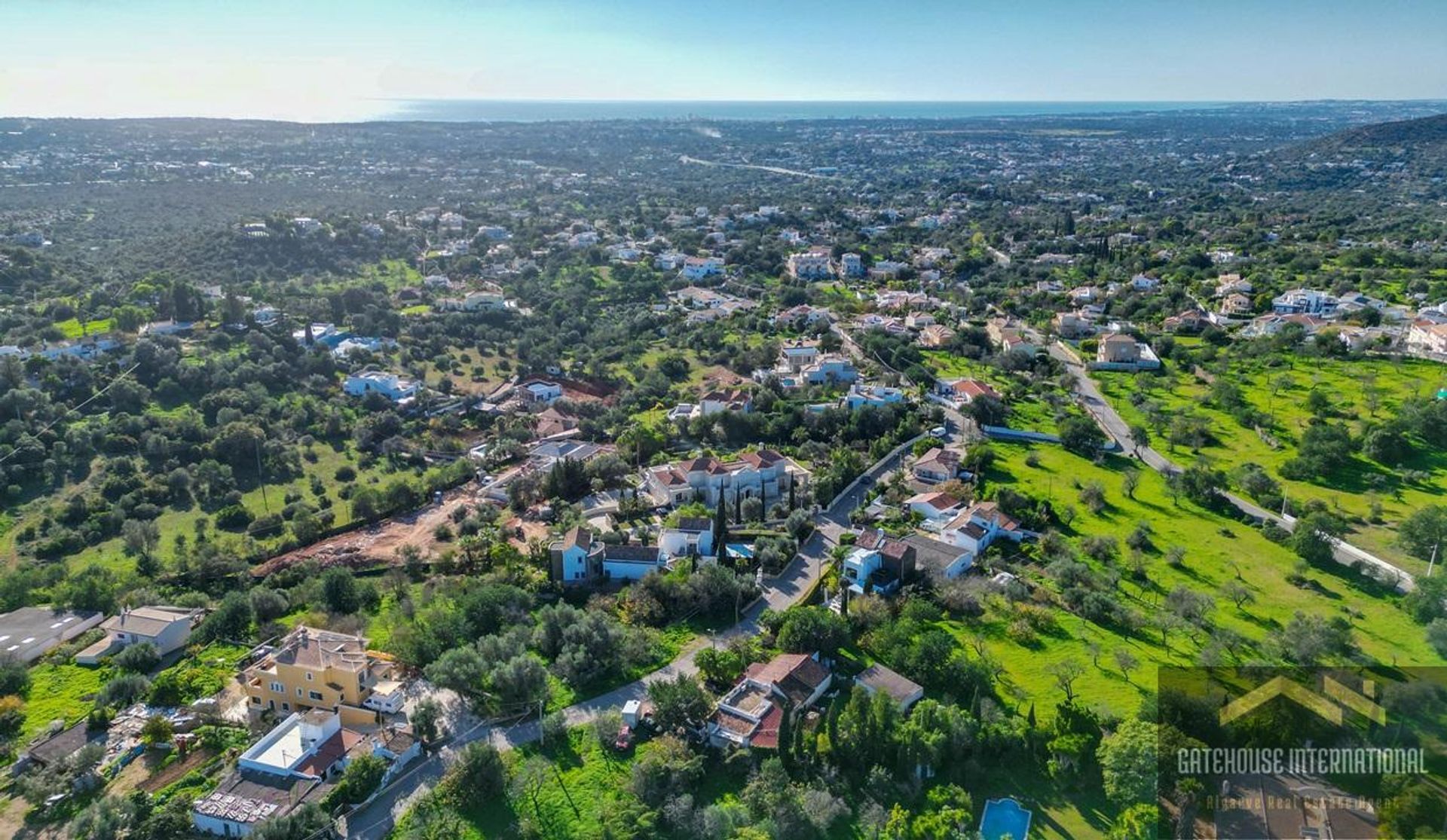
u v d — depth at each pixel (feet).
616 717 286.46
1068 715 281.13
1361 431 547.90
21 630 355.77
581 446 554.46
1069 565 386.73
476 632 342.03
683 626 354.95
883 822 250.98
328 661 299.79
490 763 261.65
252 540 447.83
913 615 350.23
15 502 476.13
